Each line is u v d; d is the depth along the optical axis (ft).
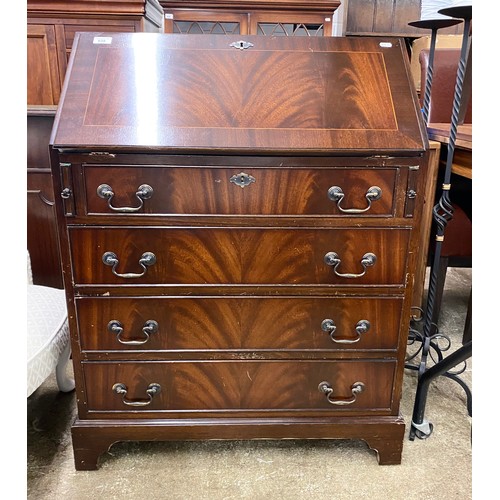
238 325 3.60
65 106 3.25
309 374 3.75
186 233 3.34
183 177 3.20
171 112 3.28
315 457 4.05
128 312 3.53
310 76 3.52
